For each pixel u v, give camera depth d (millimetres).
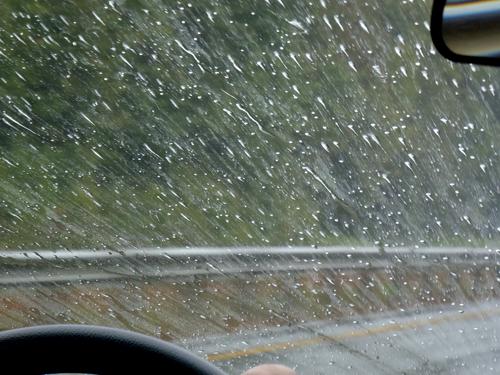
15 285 5082
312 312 5398
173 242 7461
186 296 5355
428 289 6375
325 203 8484
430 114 8641
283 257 6414
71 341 1686
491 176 8156
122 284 5465
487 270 6797
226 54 10180
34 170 8445
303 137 9367
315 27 9500
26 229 6781
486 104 8445
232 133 9625
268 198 8711
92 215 7523
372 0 8977
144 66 10375
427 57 8711
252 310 5145
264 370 1770
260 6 9992
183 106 10094
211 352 4148
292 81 9703
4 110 9430
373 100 9008
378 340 4746
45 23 10227
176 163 9250
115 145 9484
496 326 5406
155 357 1685
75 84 10078
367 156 8812
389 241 7711
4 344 1679
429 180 8211
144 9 10562
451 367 4309
